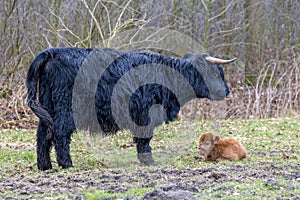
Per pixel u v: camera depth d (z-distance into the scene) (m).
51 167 8.91
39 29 18.59
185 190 6.49
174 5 20.50
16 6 18.42
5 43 18.28
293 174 7.67
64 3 18.39
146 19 19.31
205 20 20.67
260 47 21.47
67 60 8.70
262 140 12.15
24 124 15.56
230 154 9.39
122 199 6.25
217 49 21.34
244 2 21.52
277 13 21.91
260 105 17.50
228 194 6.34
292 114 17.23
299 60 18.62
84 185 7.16
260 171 8.03
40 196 6.55
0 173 8.59
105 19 18.45
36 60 8.65
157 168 8.68
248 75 20.11
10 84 17.17
